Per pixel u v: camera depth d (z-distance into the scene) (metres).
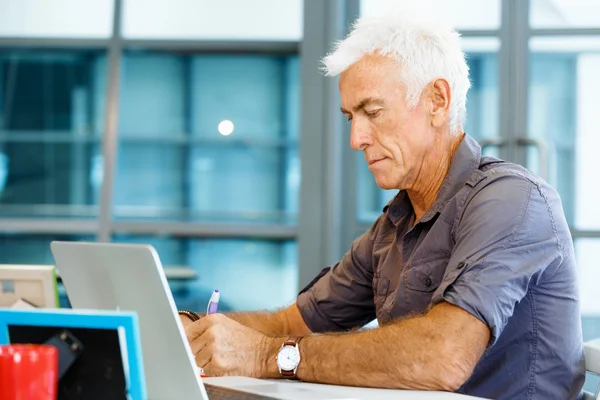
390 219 2.00
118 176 5.43
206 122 5.47
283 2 5.34
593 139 5.07
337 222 5.18
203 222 5.36
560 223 1.67
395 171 1.79
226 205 5.45
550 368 1.68
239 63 5.45
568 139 5.07
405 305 1.80
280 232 5.28
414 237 1.84
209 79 5.46
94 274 1.34
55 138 5.54
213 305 1.76
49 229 5.34
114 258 1.27
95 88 5.51
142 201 5.45
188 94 5.46
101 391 1.02
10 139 5.56
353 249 2.13
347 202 5.23
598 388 1.71
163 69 5.46
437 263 1.76
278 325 2.12
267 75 5.44
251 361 1.60
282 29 5.34
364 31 1.78
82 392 1.03
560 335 1.68
